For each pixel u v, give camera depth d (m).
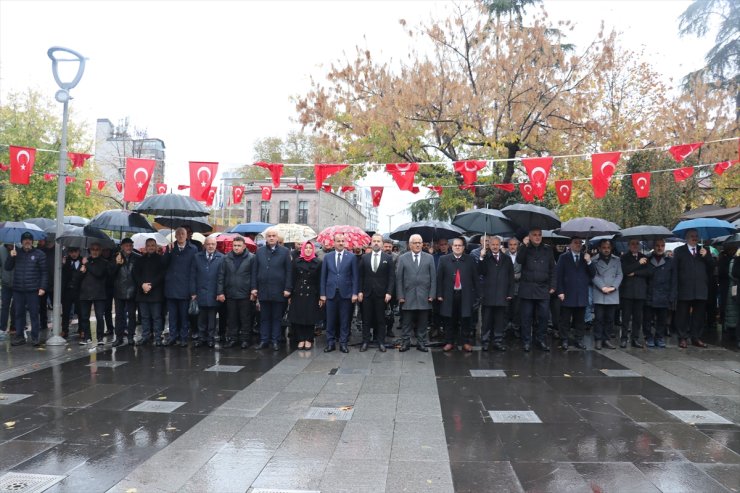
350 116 16.47
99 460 4.40
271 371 7.65
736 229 9.74
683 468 4.25
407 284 9.06
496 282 9.09
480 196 17.20
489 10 16.97
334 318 9.12
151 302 9.52
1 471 4.16
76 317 13.16
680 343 9.55
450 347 9.22
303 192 52.06
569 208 19.66
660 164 13.53
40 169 28.02
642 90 20.83
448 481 4.02
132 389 6.66
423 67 15.66
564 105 15.91
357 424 5.34
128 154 41.03
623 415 5.62
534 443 4.81
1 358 8.45
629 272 9.35
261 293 9.26
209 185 9.15
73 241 9.33
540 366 7.96
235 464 4.33
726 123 17.48
